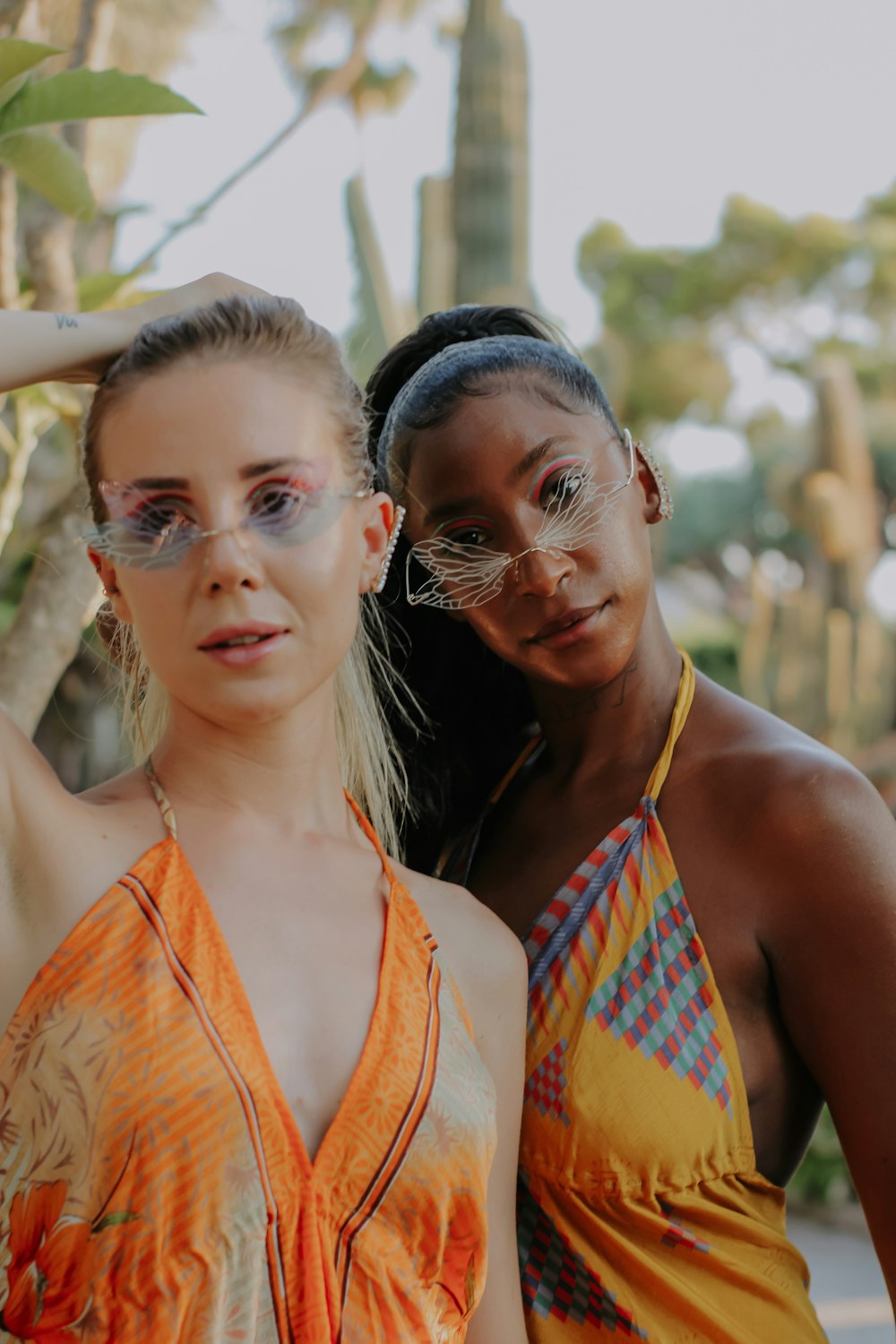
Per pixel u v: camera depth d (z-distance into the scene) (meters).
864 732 13.05
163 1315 1.03
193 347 1.17
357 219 9.72
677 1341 1.38
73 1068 1.06
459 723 1.86
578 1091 1.42
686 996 1.44
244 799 1.23
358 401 1.28
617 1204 1.40
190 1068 1.06
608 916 1.48
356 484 1.23
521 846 1.67
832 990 1.40
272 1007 1.14
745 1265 1.41
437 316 1.82
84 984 1.08
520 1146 1.46
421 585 1.64
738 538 23.11
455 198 7.79
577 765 1.66
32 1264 1.05
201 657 1.15
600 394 1.56
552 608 1.48
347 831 1.31
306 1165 1.08
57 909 1.12
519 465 1.46
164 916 1.12
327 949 1.19
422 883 1.33
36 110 1.59
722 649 15.11
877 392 23.89
